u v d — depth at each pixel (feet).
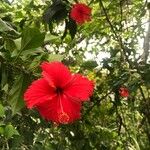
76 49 4.76
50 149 2.49
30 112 2.84
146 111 4.49
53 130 3.02
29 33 1.56
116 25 5.20
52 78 1.48
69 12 3.28
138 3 5.16
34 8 4.25
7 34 1.72
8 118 2.45
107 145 3.93
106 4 5.09
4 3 3.51
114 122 4.66
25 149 2.44
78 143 3.42
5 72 1.70
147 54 4.91
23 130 2.78
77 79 1.52
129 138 4.38
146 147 4.76
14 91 1.59
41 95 1.45
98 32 4.97
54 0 3.24
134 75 3.67
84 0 4.91
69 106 1.49
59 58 1.66
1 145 2.19
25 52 1.59
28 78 1.62
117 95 4.11
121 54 4.23
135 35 5.02
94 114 4.48
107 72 4.58
